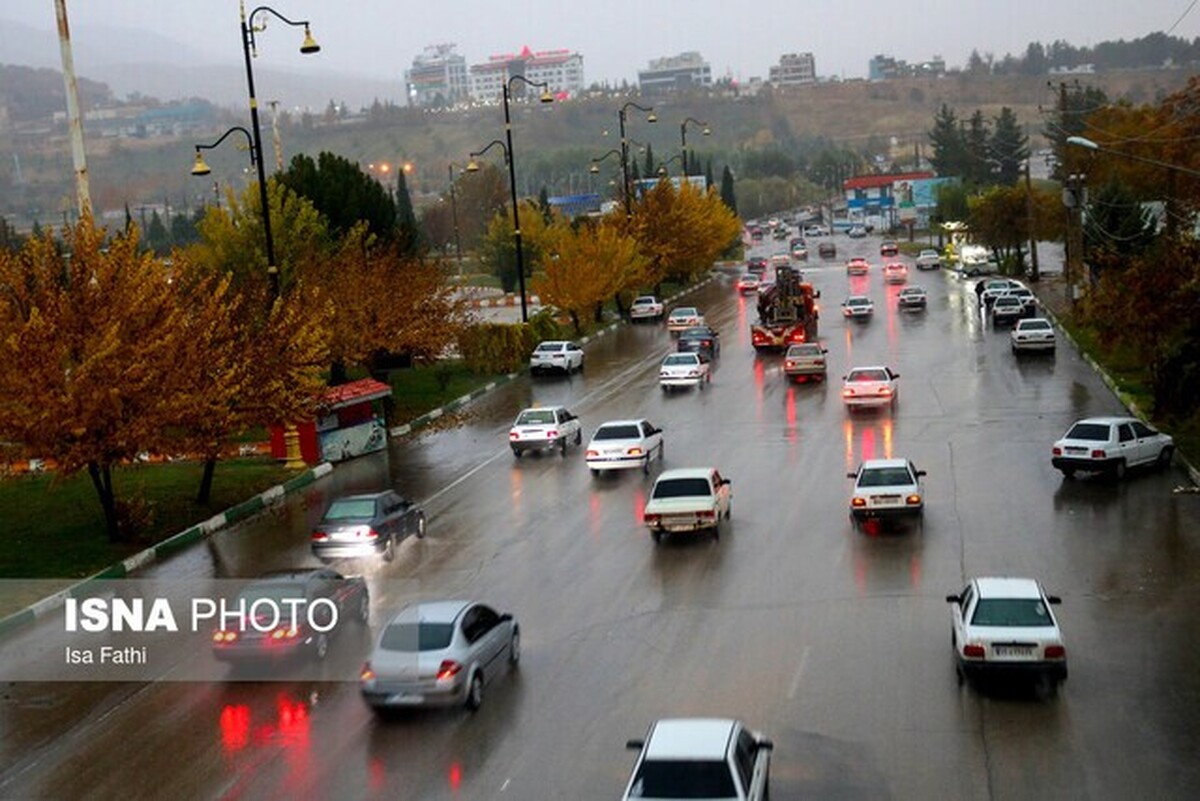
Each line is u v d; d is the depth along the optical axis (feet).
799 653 68.64
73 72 119.44
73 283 101.76
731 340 228.02
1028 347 184.24
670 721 48.16
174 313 104.01
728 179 552.41
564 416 138.51
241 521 112.68
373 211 208.64
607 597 81.76
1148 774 51.11
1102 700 59.62
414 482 125.59
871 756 54.34
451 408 172.35
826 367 182.70
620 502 109.91
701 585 83.15
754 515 102.22
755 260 400.88
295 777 55.62
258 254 173.27
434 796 52.75
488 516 107.96
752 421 146.10
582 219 347.77
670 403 163.32
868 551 89.15
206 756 58.90
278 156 229.86
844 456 123.24
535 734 59.16
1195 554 83.41
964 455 120.37
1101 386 154.40
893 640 69.92
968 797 49.93
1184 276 124.26
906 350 198.49
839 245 533.14
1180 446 117.50
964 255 336.49
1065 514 96.32
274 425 122.31
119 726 64.03
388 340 170.91
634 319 276.00
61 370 97.60
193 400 103.71
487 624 66.39
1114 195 233.96
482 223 533.55
